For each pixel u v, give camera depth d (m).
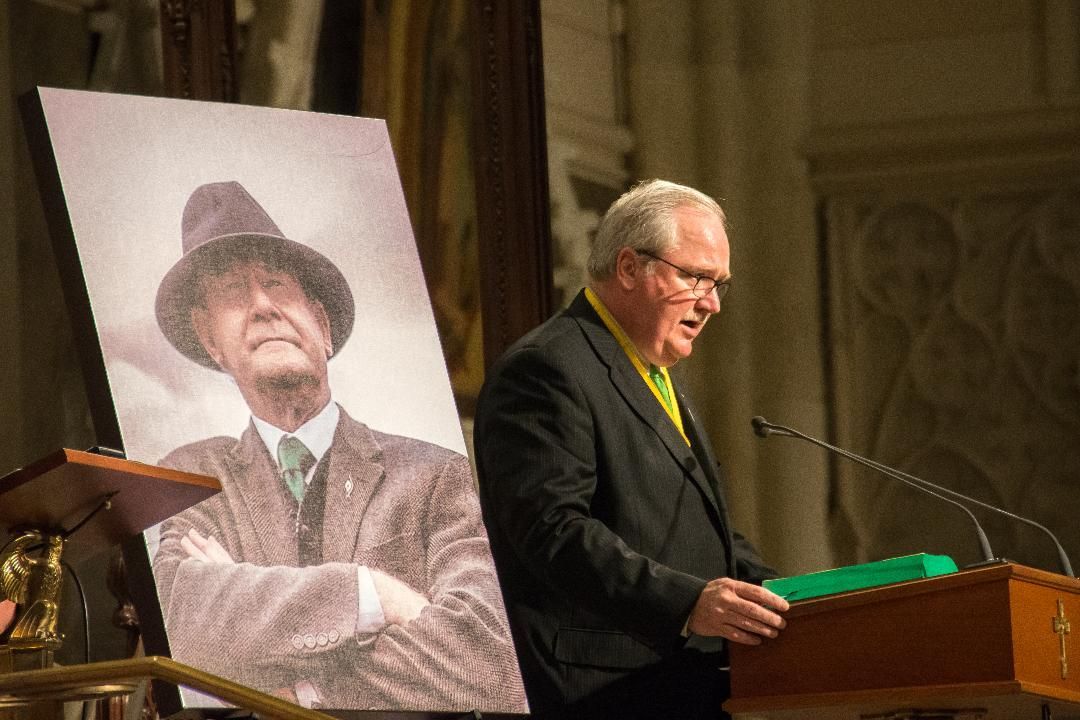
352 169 11.26
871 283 24.42
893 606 10.20
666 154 23.86
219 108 10.84
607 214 12.89
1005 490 23.52
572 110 22.88
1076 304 23.62
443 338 19.70
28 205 18.11
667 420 12.30
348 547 10.16
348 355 10.69
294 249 10.72
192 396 9.91
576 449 11.66
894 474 12.20
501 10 20.31
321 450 10.30
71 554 9.41
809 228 24.50
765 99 24.52
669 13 24.08
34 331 17.97
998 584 9.86
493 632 10.51
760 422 12.34
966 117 24.09
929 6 24.41
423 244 19.80
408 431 10.71
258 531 9.84
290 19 19.52
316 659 9.72
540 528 11.24
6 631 10.25
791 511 23.78
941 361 24.05
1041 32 23.94
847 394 24.22
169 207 10.30
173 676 7.86
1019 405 23.69
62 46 18.55
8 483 8.14
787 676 10.54
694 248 12.48
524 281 19.91
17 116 18.14
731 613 10.55
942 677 9.95
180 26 18.91
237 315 10.30
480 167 20.05
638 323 12.53
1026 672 9.77
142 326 9.90
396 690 9.91
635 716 11.69
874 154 24.44
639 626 10.80
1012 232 23.98
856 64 24.58
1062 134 23.77
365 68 19.86
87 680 7.82
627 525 11.82
